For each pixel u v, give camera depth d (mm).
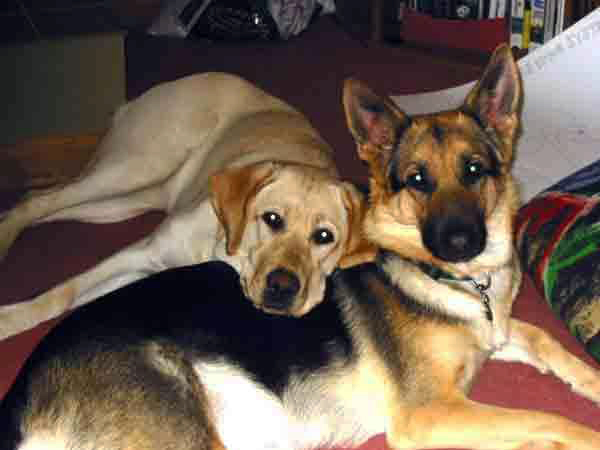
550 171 1619
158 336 1067
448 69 2092
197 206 1333
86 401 1010
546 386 1221
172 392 1040
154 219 1603
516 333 1251
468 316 1119
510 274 1190
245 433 1097
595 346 1160
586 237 1228
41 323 1337
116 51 1911
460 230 1082
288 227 1160
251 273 1156
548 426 1032
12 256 1507
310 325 1121
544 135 1690
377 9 2223
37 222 1521
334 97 2000
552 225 1309
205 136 1540
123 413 1014
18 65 1883
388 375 1104
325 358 1104
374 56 2215
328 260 1189
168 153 1530
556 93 1734
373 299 1136
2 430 992
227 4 2320
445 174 1112
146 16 2680
